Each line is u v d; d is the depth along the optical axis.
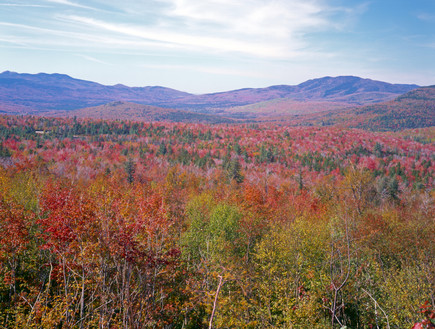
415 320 16.36
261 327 16.80
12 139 170.50
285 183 101.62
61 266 15.37
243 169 147.62
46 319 12.70
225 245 26.31
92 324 14.17
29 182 45.88
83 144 187.88
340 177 127.06
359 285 19.44
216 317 16.42
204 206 43.00
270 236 24.69
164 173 126.75
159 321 16.31
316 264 22.31
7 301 18.92
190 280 19.09
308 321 16.33
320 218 40.97
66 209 15.22
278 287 18.23
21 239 18.55
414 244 29.39
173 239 19.66
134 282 15.87
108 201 16.48
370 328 18.17
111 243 13.67
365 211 42.06
